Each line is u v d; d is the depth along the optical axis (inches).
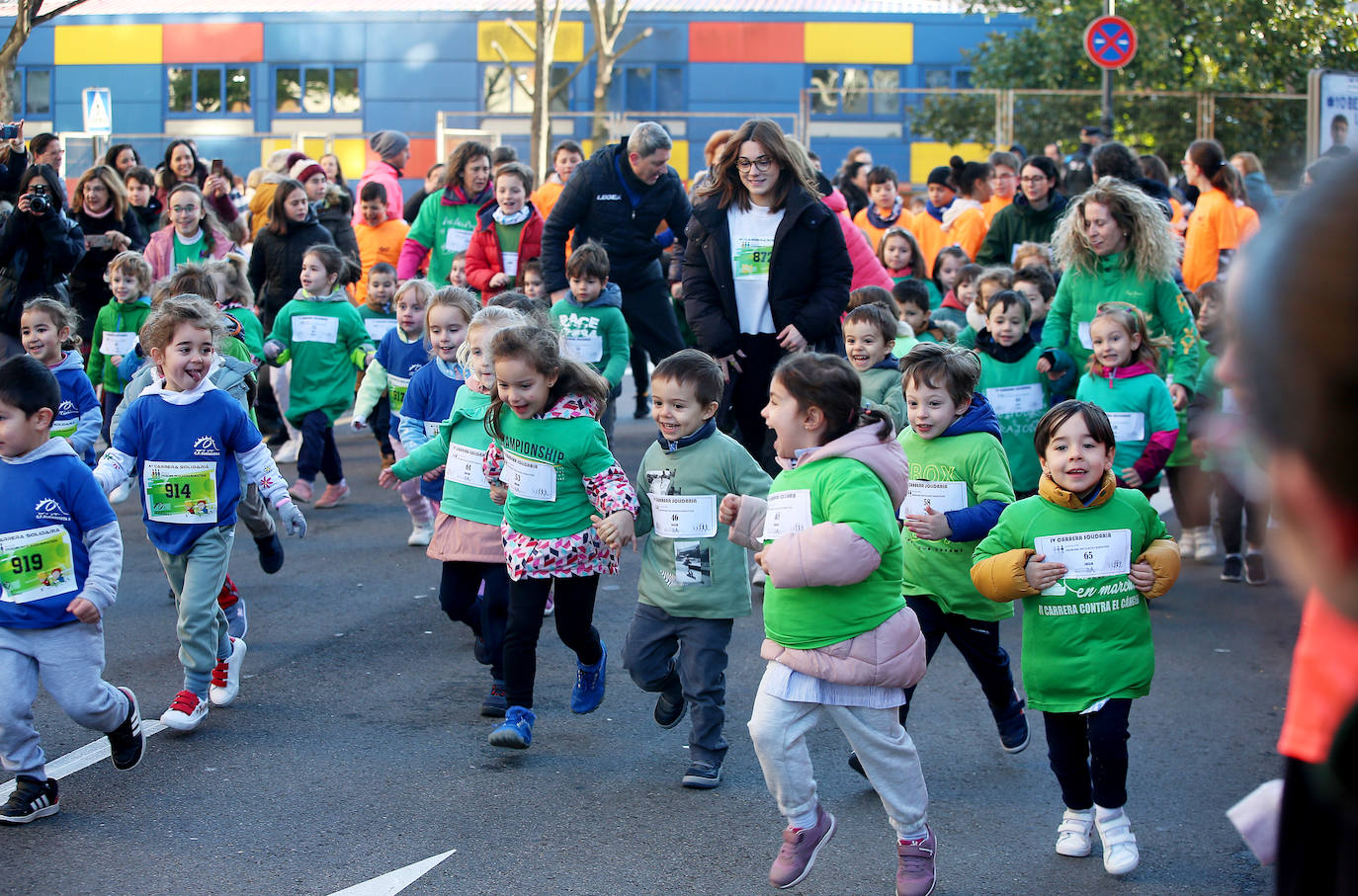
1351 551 26.3
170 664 229.8
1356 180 25.4
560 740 197.5
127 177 436.8
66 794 174.7
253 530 238.2
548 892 148.1
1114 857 151.6
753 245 268.1
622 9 876.0
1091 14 831.1
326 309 352.5
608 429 325.4
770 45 992.9
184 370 195.9
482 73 1011.9
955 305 367.6
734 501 158.9
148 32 1026.1
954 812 171.8
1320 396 25.2
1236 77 807.1
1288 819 42.4
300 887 148.7
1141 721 205.6
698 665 177.8
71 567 166.2
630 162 339.6
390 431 319.0
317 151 842.2
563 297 325.4
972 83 966.4
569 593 190.2
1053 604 154.2
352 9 1018.7
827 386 143.0
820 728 203.6
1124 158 365.1
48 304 263.3
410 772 183.9
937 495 181.2
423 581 288.7
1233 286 26.6
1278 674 228.2
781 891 148.1
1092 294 270.4
